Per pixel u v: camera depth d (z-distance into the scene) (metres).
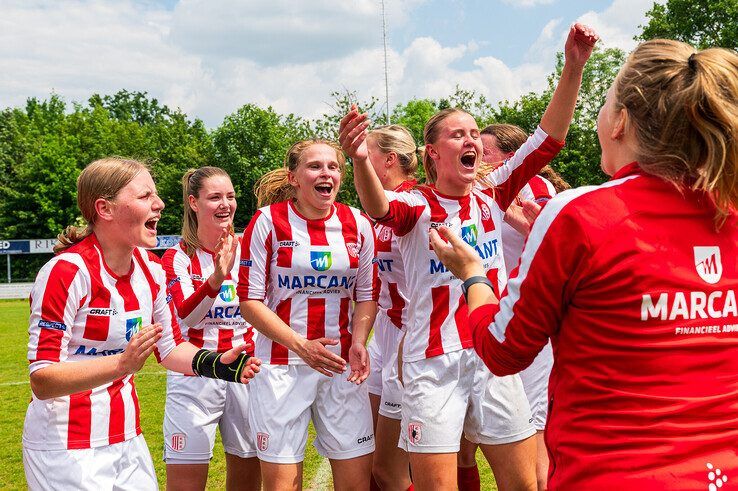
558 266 1.57
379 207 2.95
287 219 3.57
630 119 1.63
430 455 3.13
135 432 3.06
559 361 1.65
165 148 64.31
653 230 1.53
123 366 2.55
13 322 20.53
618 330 1.51
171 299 3.30
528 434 3.27
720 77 1.48
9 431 7.16
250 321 3.49
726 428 1.49
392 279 4.02
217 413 4.16
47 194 53.84
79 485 2.78
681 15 31.84
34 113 82.12
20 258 50.69
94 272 2.87
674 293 1.50
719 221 1.56
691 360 1.50
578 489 1.53
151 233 2.95
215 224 4.39
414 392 3.22
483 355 1.77
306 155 3.51
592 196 1.58
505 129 4.63
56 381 2.59
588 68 34.72
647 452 1.45
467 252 2.00
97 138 65.88
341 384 3.56
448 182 3.25
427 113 48.84
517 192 3.48
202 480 4.11
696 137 1.53
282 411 3.46
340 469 3.50
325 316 3.60
